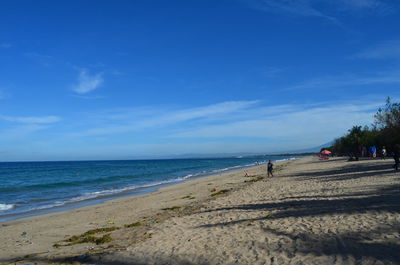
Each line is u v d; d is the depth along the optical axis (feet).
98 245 30.17
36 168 333.62
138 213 50.80
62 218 50.88
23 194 94.99
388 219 26.63
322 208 35.40
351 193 44.14
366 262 18.21
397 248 19.61
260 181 91.91
